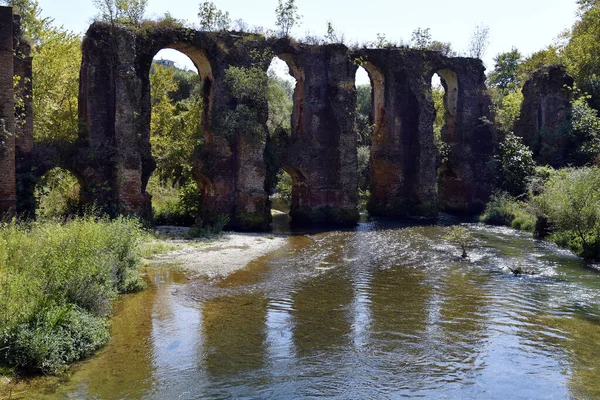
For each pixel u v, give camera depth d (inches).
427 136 1480.1
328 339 484.4
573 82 1625.2
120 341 468.1
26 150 948.0
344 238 1106.7
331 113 1360.7
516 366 428.8
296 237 1113.4
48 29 1443.2
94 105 1040.2
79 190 1088.2
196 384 389.1
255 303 594.2
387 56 1470.2
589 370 422.3
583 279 727.1
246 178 1206.3
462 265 823.1
